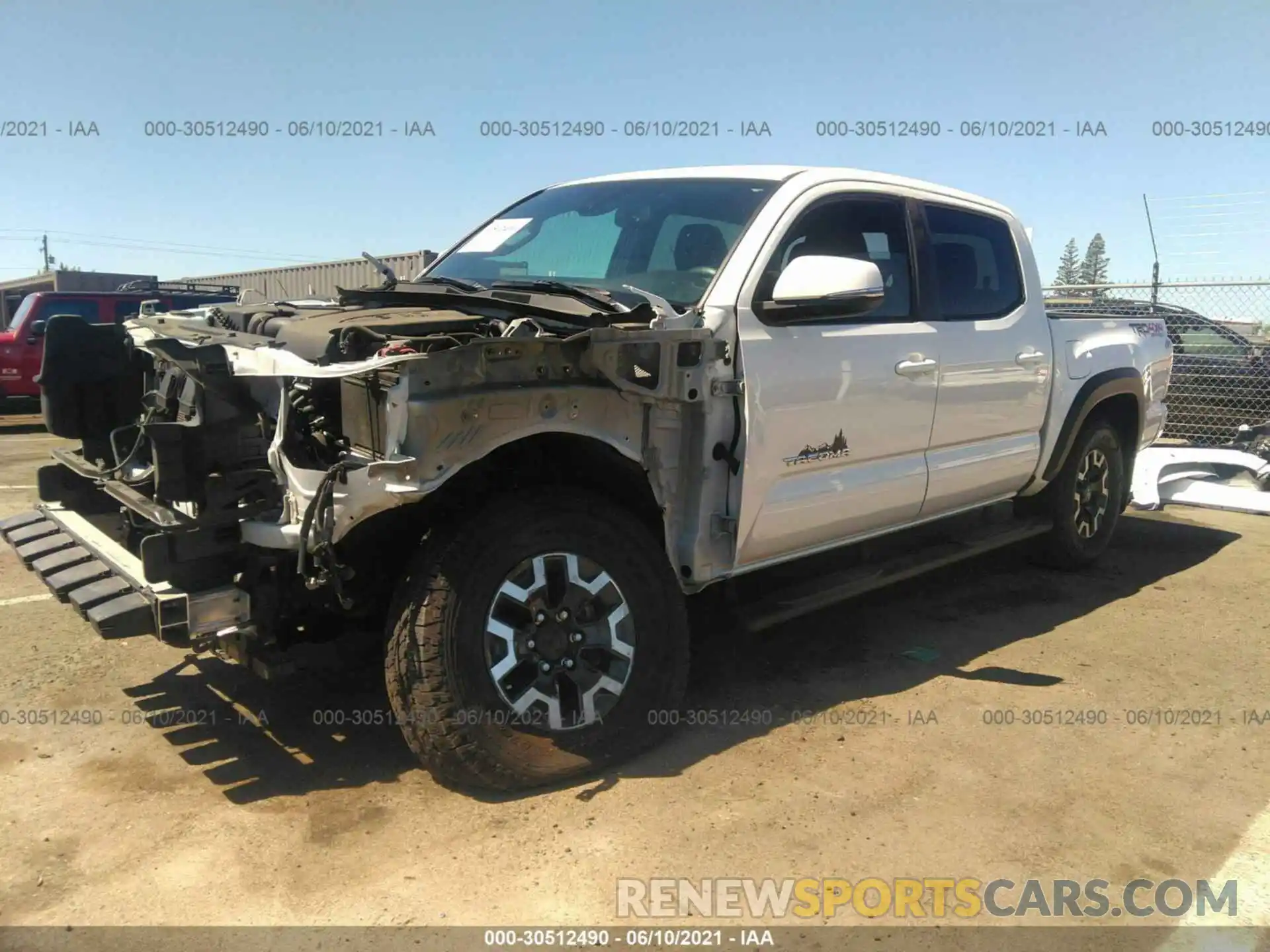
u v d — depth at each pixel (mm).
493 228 4672
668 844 2836
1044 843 2893
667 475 3391
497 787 3059
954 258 4555
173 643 2936
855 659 4352
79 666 4094
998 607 5160
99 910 2510
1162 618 5004
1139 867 2785
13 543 3758
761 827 2936
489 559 2969
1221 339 11250
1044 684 4066
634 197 4203
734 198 3883
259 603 2980
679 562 3492
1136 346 5789
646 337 3152
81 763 3275
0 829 2873
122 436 3854
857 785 3199
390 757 3340
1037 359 4902
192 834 2852
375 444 2859
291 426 2951
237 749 3387
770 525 3660
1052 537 5605
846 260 3324
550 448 3340
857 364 3836
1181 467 7551
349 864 2715
